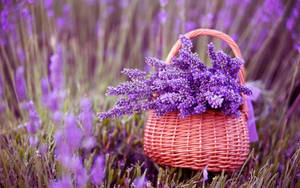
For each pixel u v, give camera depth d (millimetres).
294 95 2100
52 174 1546
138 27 2807
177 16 2307
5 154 1584
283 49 2352
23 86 1854
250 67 2172
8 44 2166
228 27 2609
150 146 1605
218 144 1553
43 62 2027
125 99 1550
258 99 2041
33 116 1558
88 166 1514
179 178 1643
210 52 1561
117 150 1750
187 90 1527
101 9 2906
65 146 1397
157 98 1549
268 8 2207
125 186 1545
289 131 1898
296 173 1635
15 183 1510
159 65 1567
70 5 2801
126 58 2764
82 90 2029
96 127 1760
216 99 1472
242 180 1612
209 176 1641
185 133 1563
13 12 1955
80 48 2711
